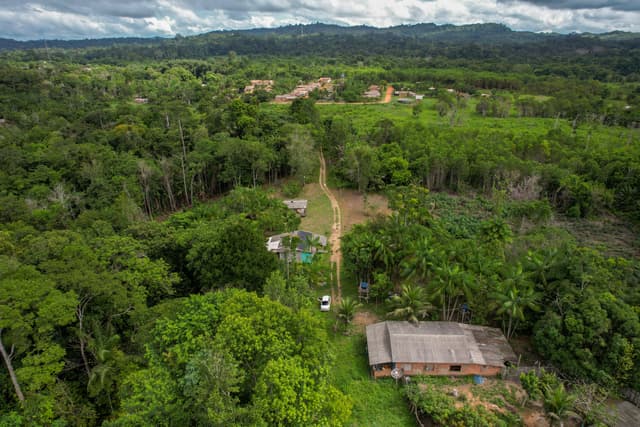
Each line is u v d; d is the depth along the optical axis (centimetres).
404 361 3600
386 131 10331
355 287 5172
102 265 3812
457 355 3638
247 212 6625
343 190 8706
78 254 3731
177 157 8162
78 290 3127
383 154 8969
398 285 4925
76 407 2966
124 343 3503
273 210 6738
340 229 6844
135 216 6031
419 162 8438
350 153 8325
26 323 2666
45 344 2814
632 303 3731
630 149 8819
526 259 4362
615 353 3256
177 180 8056
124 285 3650
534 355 3891
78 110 12125
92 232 4775
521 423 3191
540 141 9181
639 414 3095
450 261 4538
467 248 4722
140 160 7706
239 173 8500
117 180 6950
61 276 3152
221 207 6794
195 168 8119
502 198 7156
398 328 3956
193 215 6234
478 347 3769
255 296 3152
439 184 8550
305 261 5500
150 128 9969
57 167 7188
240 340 2686
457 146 9000
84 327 3253
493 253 4862
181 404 2452
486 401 3394
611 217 7131
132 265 3991
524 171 7825
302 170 8725
